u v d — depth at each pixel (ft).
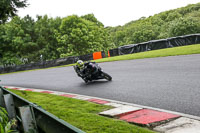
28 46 158.71
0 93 16.21
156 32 260.83
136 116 12.96
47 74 55.62
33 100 22.61
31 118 8.79
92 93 23.00
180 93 17.13
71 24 156.25
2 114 11.59
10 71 102.22
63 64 91.71
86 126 12.07
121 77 30.22
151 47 82.43
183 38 75.05
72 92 25.73
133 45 86.48
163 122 11.34
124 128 10.97
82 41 151.12
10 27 151.64
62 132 5.93
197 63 30.99
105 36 202.59
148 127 11.02
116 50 91.91
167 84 21.17
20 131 10.98
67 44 155.33
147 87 21.35
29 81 46.26
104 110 15.33
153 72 30.01
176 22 218.38
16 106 12.00
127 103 16.57
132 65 42.75
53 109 17.20
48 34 171.63
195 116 11.65
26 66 99.40
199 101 14.34
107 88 24.20
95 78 29.35
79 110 15.96
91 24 177.58
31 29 168.66
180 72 26.50
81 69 28.94
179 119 11.48
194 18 216.54
